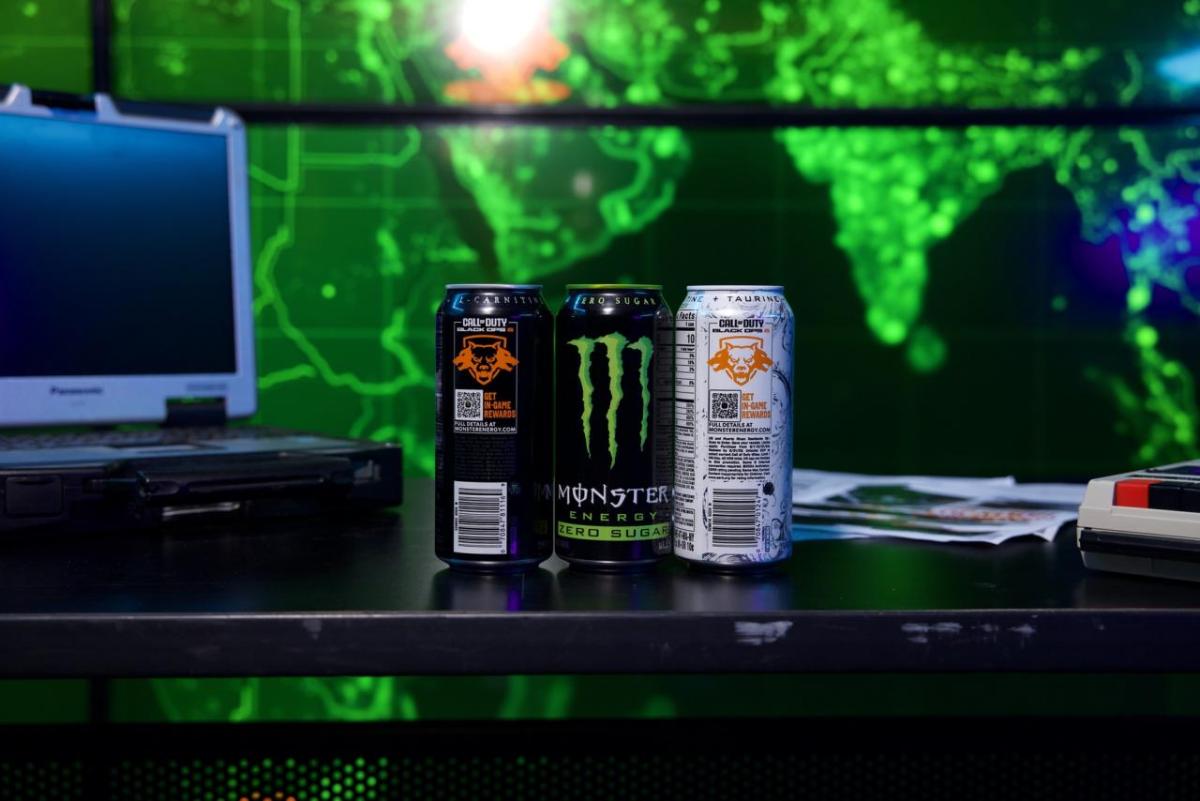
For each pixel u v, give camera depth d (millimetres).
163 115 1140
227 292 1169
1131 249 2252
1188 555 717
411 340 2293
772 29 2262
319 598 689
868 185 2268
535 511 761
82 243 1081
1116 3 2234
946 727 1082
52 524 881
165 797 1066
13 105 1050
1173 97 2242
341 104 2066
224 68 2238
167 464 943
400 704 2330
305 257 2275
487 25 2256
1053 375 2275
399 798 1081
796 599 686
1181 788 1079
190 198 1151
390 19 2254
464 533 753
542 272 2295
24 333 1043
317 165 2262
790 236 2277
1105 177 2246
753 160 2270
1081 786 1078
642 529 756
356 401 2301
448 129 2262
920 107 2037
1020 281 2270
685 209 2279
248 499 938
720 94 2270
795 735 1086
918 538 887
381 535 929
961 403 2291
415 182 2273
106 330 1088
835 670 653
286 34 2242
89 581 740
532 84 2264
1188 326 2254
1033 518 962
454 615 648
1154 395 2266
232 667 645
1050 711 2285
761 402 743
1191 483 738
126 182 1112
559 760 1082
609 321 744
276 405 2291
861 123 2047
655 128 2113
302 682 2311
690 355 752
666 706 2322
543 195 2279
